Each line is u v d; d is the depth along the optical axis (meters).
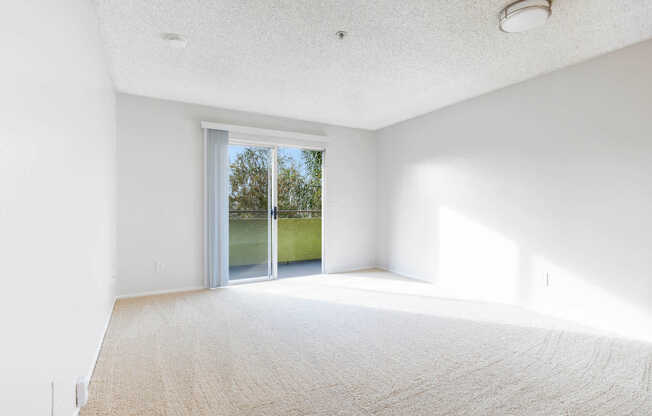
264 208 4.77
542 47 2.72
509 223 3.63
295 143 4.95
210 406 1.70
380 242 5.65
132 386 1.89
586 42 2.64
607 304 2.84
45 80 1.16
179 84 3.53
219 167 4.27
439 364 2.19
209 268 4.20
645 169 2.62
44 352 1.14
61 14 1.35
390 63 3.03
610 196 2.82
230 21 2.33
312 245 5.39
